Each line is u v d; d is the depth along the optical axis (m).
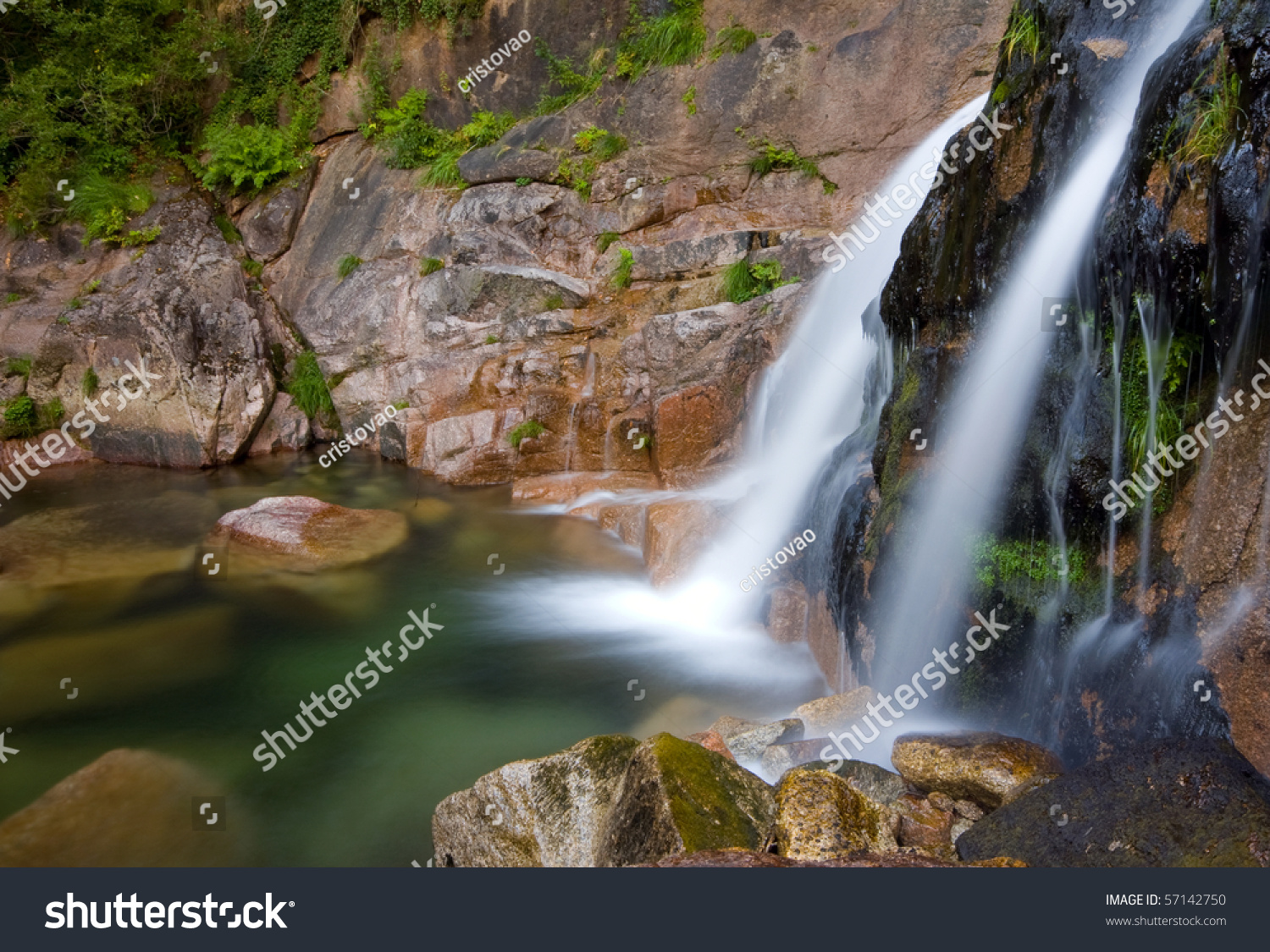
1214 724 3.47
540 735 6.19
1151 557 4.04
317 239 15.83
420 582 9.08
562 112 14.34
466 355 13.11
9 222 15.20
